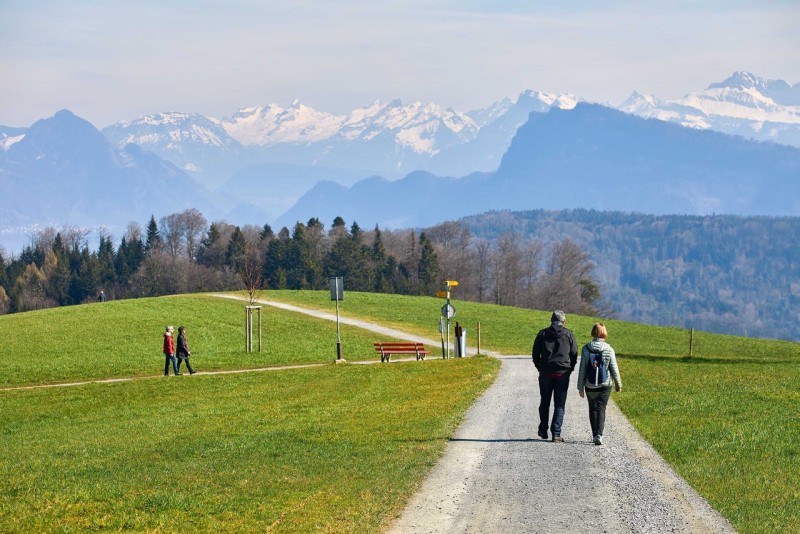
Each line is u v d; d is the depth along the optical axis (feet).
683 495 107.86
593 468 123.65
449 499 107.76
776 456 129.59
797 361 361.10
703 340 568.41
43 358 413.39
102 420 220.23
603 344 143.13
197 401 247.70
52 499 113.80
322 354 442.09
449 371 295.28
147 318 567.18
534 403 198.59
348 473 124.06
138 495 114.42
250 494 113.19
